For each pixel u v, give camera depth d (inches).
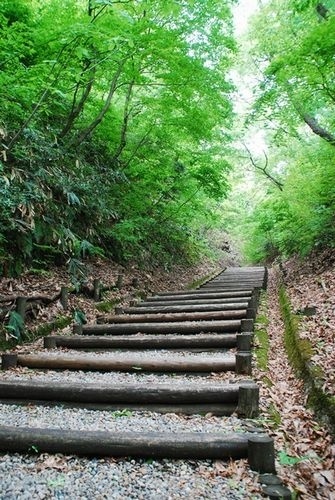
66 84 278.5
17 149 226.7
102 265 330.3
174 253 515.2
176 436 99.7
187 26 289.6
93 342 196.2
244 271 624.7
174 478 89.7
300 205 362.3
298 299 276.2
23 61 254.1
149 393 128.0
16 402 134.3
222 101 331.3
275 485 85.3
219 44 303.9
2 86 209.9
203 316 239.1
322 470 93.2
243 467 92.1
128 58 271.7
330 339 169.8
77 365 165.2
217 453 96.1
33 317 210.7
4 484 87.0
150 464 96.0
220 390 125.0
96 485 87.0
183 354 182.1
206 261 661.9
